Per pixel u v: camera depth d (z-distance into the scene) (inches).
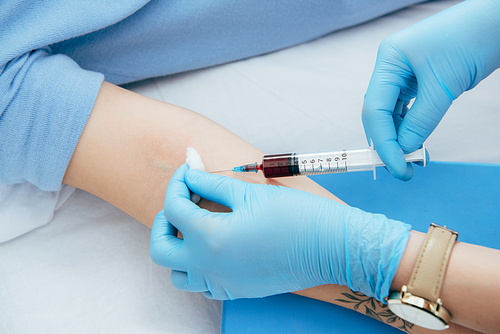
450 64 39.0
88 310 47.1
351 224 33.5
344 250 33.4
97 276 49.0
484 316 27.7
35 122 38.2
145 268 49.7
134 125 40.2
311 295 39.7
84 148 39.7
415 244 31.4
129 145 39.8
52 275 48.6
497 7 38.1
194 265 36.8
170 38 50.3
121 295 48.1
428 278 28.2
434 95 39.3
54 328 46.1
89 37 46.8
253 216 35.4
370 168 40.9
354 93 54.1
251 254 35.1
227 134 42.1
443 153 52.2
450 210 44.1
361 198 46.7
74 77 39.4
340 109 53.6
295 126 53.5
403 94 45.2
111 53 49.7
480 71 39.7
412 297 28.3
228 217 35.8
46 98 37.9
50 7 39.4
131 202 41.1
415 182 45.6
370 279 33.1
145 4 45.7
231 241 35.0
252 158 40.5
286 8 51.9
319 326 41.1
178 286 39.9
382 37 57.7
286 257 34.9
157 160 39.9
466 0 40.3
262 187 37.1
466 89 42.1
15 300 47.1
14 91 37.0
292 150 53.1
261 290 37.7
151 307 47.7
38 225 49.6
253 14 51.1
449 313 28.9
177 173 38.2
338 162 39.7
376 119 40.3
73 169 41.0
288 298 42.6
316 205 35.2
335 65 56.3
